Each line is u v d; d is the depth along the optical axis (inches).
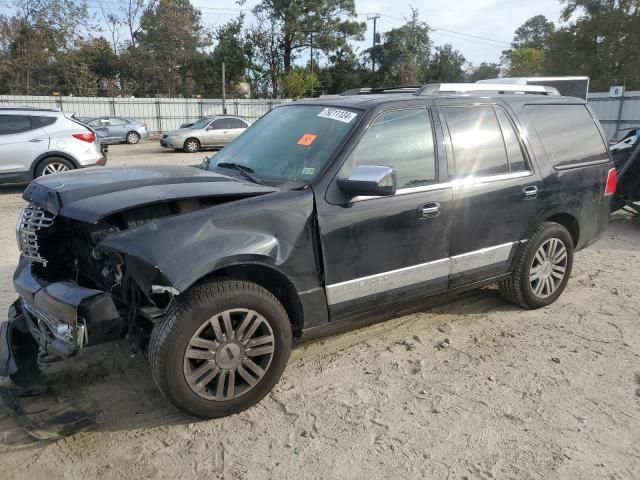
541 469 116.3
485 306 203.2
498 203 173.8
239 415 134.1
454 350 168.9
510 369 157.5
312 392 144.8
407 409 137.6
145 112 1475.1
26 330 149.0
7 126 422.3
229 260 124.0
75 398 140.6
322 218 138.9
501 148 177.9
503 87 192.4
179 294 123.6
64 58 1743.4
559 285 202.8
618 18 1499.8
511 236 181.0
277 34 1945.1
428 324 187.3
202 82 1994.3
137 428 129.4
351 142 147.2
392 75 2018.9
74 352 122.5
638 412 137.0
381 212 147.3
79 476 113.9
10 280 224.2
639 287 226.2
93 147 454.0
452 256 165.8
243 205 130.5
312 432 128.2
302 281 137.6
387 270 151.9
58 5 1731.1
